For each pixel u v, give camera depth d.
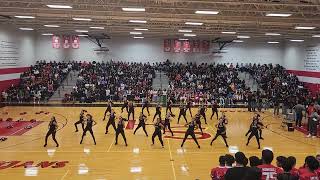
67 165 15.81
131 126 25.69
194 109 35.59
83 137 21.00
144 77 43.34
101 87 39.91
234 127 26.17
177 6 20.19
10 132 23.11
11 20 29.39
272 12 18.84
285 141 21.83
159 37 45.81
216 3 18.44
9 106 35.31
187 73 44.69
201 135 23.00
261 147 19.97
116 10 22.61
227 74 44.81
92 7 22.59
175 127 25.70
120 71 44.12
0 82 35.16
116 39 47.16
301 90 39.41
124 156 17.53
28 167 15.42
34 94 37.38
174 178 14.12
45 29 37.41
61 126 25.36
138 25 30.25
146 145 20.00
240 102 38.84
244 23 25.28
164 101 37.28
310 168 7.10
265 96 37.53
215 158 17.36
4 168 15.23
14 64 38.50
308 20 23.81
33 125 25.53
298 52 43.19
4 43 35.75
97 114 30.92
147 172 14.91
